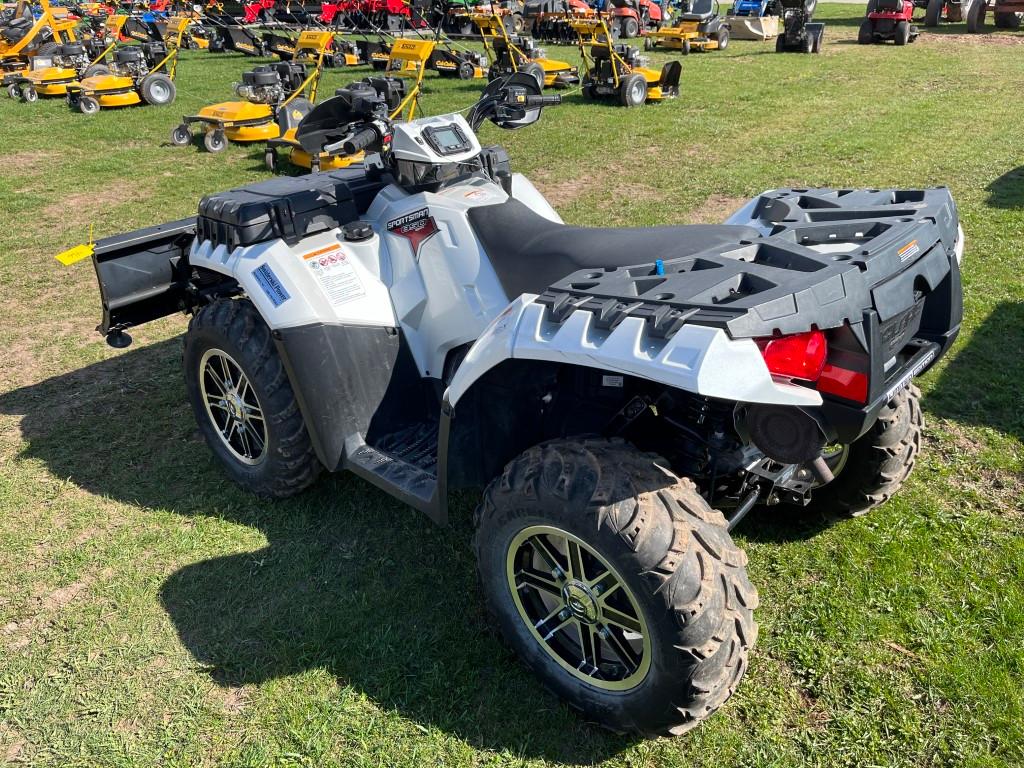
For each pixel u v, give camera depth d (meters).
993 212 6.94
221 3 23.44
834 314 2.07
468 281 3.13
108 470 4.06
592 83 14.24
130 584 3.25
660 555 2.11
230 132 11.67
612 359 2.07
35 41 18.98
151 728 2.62
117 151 11.84
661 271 2.38
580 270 2.61
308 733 2.57
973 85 13.59
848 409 2.15
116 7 24.97
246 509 3.71
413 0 21.06
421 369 3.42
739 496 2.79
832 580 3.09
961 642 2.76
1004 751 2.38
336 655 2.86
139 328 5.79
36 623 3.08
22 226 8.34
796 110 12.43
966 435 3.93
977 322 4.97
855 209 2.67
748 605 2.20
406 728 2.58
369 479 3.19
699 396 2.45
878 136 10.24
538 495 2.29
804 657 2.75
